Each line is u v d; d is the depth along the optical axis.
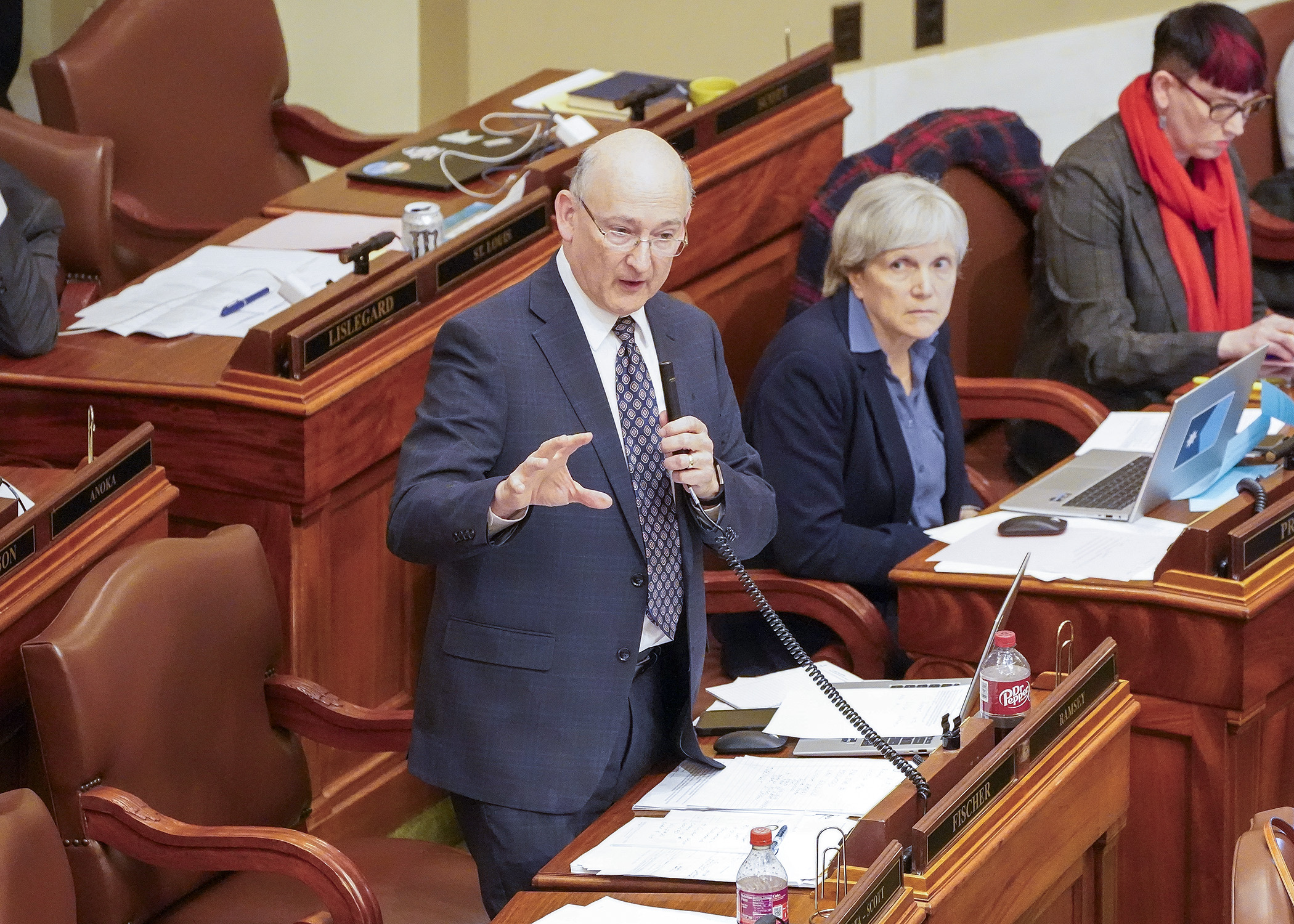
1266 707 11.26
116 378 13.02
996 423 17.94
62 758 9.38
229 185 19.95
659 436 9.34
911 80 23.30
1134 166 15.95
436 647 9.50
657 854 8.57
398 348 13.14
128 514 11.44
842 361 13.01
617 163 8.70
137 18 19.19
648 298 9.01
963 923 8.30
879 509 13.29
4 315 13.30
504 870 9.36
